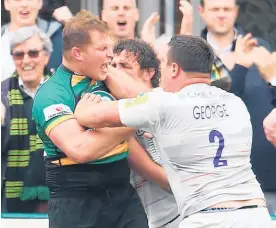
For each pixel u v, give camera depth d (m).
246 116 12.55
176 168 12.12
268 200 21.28
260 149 21.23
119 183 13.66
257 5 20.94
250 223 11.80
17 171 21.66
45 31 21.50
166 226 14.88
